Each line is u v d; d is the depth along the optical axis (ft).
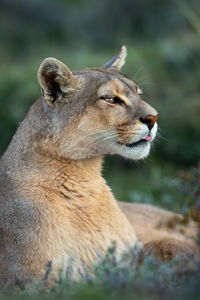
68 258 32.14
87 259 33.01
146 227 41.83
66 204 33.86
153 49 97.30
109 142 34.86
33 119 35.24
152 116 35.01
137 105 35.17
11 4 136.56
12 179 34.24
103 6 126.52
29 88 88.94
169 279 27.40
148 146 35.96
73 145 34.30
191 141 79.25
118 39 115.55
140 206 45.19
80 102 34.65
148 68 90.43
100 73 35.86
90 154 34.73
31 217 32.48
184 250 34.58
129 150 35.32
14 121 82.53
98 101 34.60
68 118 34.40
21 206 32.94
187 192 39.81
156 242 35.78
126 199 65.62
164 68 92.17
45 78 34.50
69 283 27.89
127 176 76.64
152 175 72.43
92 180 35.27
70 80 34.71
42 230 32.14
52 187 33.99
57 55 105.50
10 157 35.32
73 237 32.94
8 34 128.36
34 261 31.48
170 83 89.25
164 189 56.95
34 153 34.58
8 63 112.47
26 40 126.93
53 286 28.50
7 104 85.35
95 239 33.63
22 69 99.50
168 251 34.55
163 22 117.60
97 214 34.45
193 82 88.89
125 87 35.42
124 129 34.73
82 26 127.13
